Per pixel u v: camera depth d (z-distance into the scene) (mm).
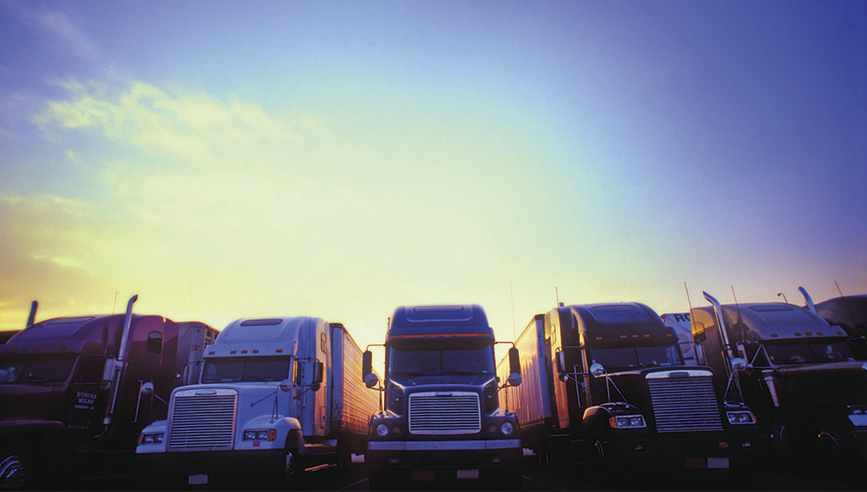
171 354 14430
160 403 13750
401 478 9008
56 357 12031
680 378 10062
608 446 9977
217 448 9805
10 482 9820
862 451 9859
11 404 10961
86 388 12000
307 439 12039
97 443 12008
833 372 10812
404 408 9547
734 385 12500
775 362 12023
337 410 13508
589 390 11914
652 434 9688
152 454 9727
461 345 11125
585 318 12859
